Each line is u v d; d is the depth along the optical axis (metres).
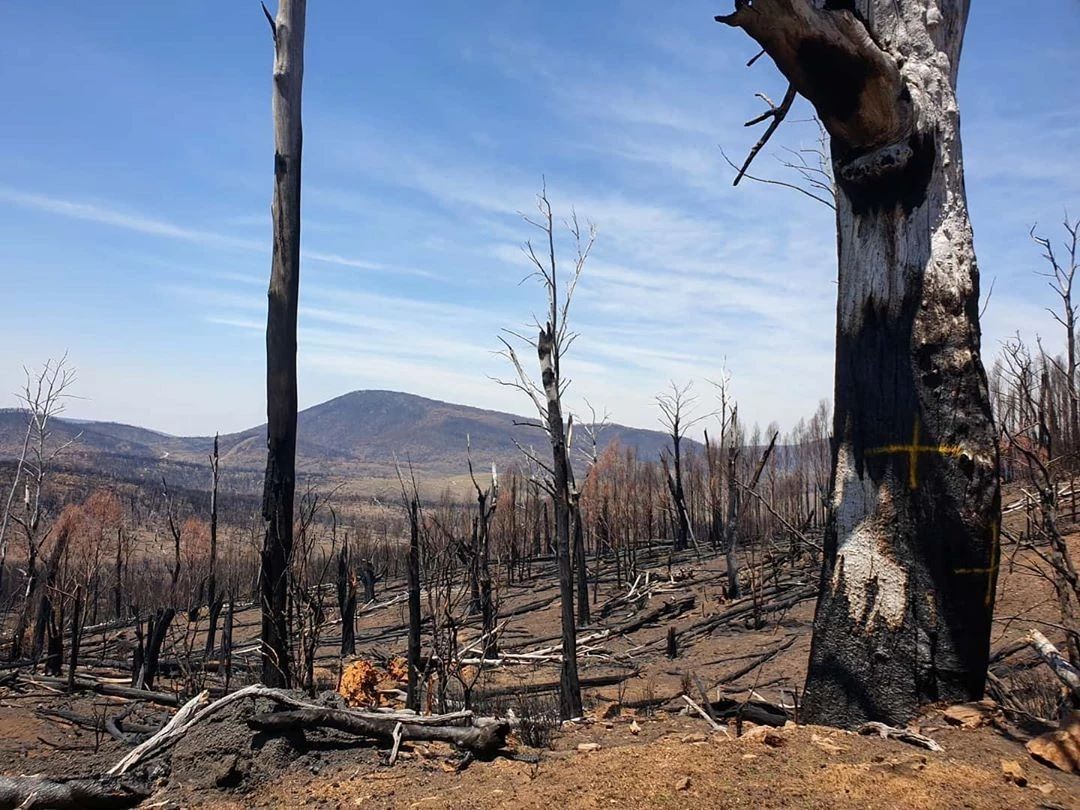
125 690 10.69
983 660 5.64
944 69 6.05
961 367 5.72
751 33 5.70
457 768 5.42
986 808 4.01
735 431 19.52
